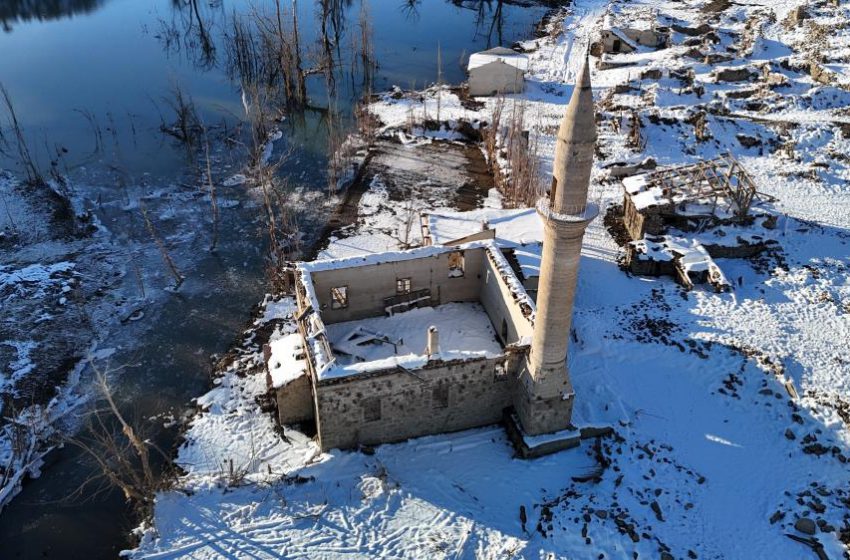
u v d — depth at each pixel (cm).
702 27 7869
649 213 4038
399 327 3366
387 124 6338
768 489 2520
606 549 2270
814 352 3147
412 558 2322
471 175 5441
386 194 5134
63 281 4069
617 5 9825
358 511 2502
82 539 2595
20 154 5541
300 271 3114
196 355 3538
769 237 4047
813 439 2697
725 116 5612
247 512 2523
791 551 2266
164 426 3100
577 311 3541
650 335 3319
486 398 2789
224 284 4125
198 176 5400
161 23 9394
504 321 3186
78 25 9388
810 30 7156
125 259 4341
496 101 6356
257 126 5966
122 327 3741
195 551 2400
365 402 2639
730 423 2831
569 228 2166
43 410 3178
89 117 6200
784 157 5044
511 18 9806
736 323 3369
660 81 6431
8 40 8706
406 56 8362
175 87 6881
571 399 2652
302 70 6994
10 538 2616
